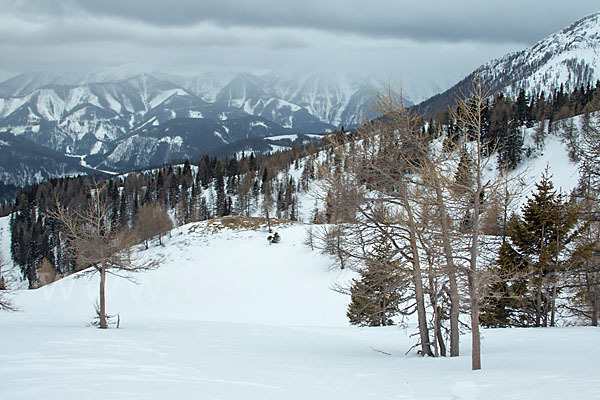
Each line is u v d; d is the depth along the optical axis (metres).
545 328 20.23
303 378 11.16
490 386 8.88
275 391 9.27
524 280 21.86
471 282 11.70
